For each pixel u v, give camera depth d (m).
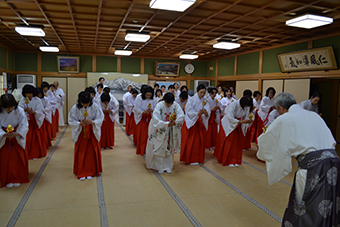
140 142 5.38
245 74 9.62
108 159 5.05
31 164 4.59
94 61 11.01
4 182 3.49
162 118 4.23
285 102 2.21
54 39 8.14
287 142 2.02
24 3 4.82
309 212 1.85
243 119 4.70
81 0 4.66
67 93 10.84
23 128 3.45
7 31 7.09
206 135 6.04
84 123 3.73
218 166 4.72
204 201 3.20
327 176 1.82
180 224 2.63
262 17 5.29
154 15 5.37
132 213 2.83
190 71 12.22
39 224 2.55
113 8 5.00
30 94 4.59
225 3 4.55
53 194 3.30
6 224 2.53
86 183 3.71
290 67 7.39
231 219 2.76
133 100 7.53
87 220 2.65
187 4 4.16
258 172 4.43
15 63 10.24
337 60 6.15
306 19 4.71
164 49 9.76
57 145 6.19
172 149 4.27
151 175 4.14
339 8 4.60
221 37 7.36
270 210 2.99
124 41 8.40
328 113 8.45
